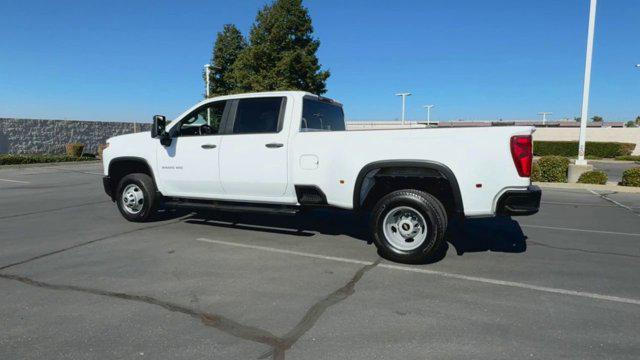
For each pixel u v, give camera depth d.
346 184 5.32
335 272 4.77
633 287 4.40
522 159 4.63
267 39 25.08
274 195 5.93
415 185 5.48
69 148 23.88
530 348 3.11
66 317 3.55
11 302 3.84
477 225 7.48
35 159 21.06
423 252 4.94
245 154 5.99
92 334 3.26
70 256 5.26
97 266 4.88
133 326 3.40
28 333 3.27
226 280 4.46
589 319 3.62
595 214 8.80
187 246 5.75
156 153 6.74
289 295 4.08
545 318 3.63
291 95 5.84
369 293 4.16
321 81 25.36
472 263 5.20
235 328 3.38
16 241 5.98
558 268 5.03
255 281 4.44
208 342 3.16
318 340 3.21
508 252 5.73
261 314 3.65
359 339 3.23
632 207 9.79
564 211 9.18
